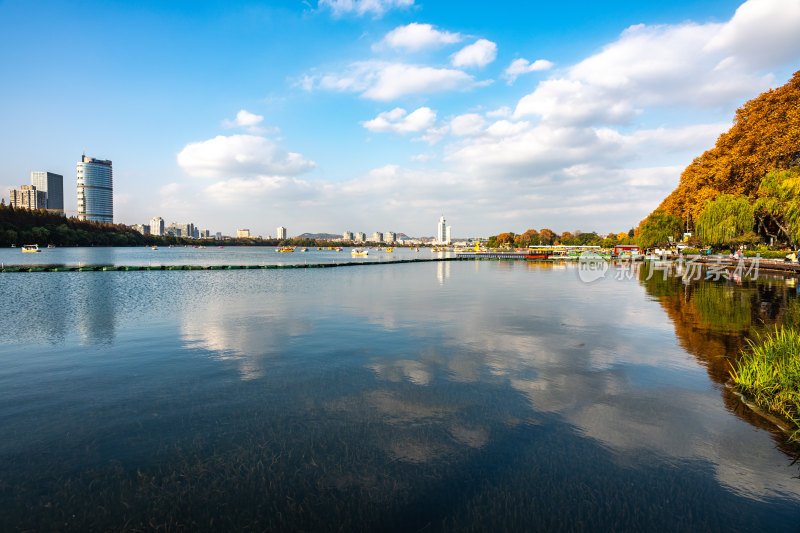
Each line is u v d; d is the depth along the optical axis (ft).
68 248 604.49
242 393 24.85
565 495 14.83
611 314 53.21
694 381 26.50
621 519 13.56
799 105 132.87
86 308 61.87
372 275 142.00
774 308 55.31
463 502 14.47
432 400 23.56
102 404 23.30
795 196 118.32
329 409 22.35
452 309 58.59
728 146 175.94
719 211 155.74
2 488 15.52
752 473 16.14
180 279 125.90
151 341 38.93
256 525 13.42
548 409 22.16
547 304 63.41
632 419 20.88
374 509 14.12
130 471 16.58
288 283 109.29
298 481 15.78
